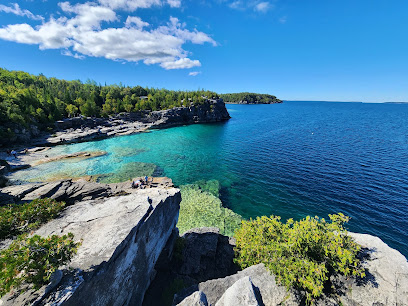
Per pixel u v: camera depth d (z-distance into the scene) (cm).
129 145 7512
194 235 2253
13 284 724
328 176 4581
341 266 1102
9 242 1126
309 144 7488
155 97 16825
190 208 3309
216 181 4412
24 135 7000
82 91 14375
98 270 936
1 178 4000
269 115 18912
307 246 1230
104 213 1438
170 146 7475
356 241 1309
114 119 11769
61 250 845
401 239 2730
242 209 3416
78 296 818
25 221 1274
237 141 8300
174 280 1650
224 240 2345
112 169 4931
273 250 1302
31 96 9012
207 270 1909
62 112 10319
